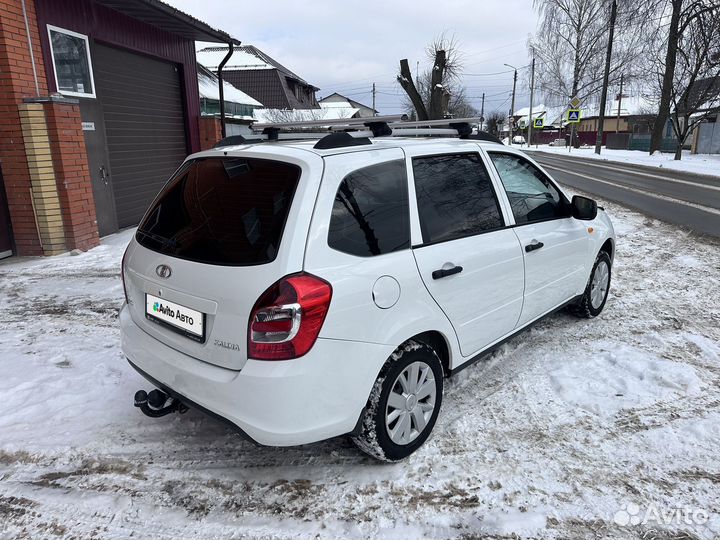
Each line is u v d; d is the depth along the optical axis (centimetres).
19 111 699
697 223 979
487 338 341
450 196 315
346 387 247
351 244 252
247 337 233
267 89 3856
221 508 256
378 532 240
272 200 247
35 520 248
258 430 233
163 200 304
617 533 238
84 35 821
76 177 757
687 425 316
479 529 241
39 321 498
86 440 308
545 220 393
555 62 4666
